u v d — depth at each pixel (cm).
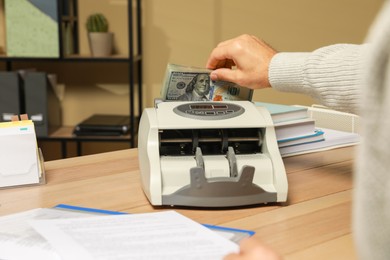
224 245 68
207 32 291
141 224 75
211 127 93
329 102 89
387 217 36
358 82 82
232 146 99
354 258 69
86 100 291
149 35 287
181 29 289
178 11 287
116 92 291
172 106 100
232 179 89
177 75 102
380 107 35
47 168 112
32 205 89
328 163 118
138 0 276
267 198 90
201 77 105
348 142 136
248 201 89
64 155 274
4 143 98
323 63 89
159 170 89
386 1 36
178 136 98
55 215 82
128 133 261
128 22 271
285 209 89
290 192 98
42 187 99
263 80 103
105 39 261
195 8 289
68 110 291
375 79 35
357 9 307
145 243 68
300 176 108
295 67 95
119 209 87
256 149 101
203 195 88
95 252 65
